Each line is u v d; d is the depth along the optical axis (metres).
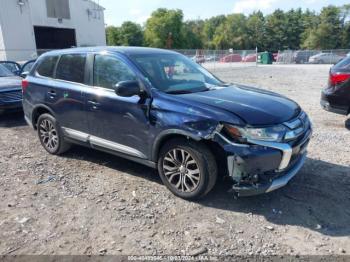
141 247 3.28
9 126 8.02
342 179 4.69
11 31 34.47
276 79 18.83
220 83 5.06
